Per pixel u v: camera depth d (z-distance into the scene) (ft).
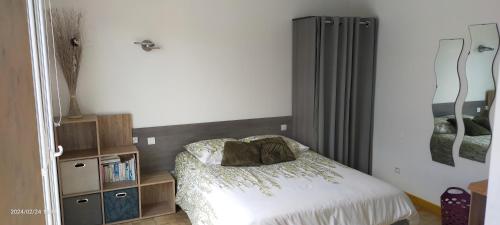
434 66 11.84
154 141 12.66
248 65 13.84
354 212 8.64
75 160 10.67
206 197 9.64
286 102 14.87
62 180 10.61
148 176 12.29
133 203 11.66
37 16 5.74
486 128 10.43
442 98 11.65
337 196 8.87
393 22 13.35
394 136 13.66
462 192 11.09
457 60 11.08
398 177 13.64
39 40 5.84
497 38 9.96
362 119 14.66
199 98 13.17
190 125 13.12
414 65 12.59
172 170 13.10
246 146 12.07
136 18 11.85
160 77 12.46
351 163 14.80
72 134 11.44
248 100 14.06
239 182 9.92
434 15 11.73
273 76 14.40
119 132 12.09
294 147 13.17
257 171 10.97
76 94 11.38
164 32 12.30
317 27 13.33
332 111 13.97
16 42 2.91
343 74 13.89
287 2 14.16
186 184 11.41
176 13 12.39
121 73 11.90
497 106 6.74
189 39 12.70
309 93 13.83
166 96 12.64
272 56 14.25
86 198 11.02
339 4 15.06
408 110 12.97
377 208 8.96
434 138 12.04
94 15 11.31
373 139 14.71
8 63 2.65
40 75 5.54
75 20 11.03
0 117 2.43
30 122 3.30
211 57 13.14
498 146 6.78
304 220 8.08
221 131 13.71
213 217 8.93
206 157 11.75
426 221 11.69
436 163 12.09
